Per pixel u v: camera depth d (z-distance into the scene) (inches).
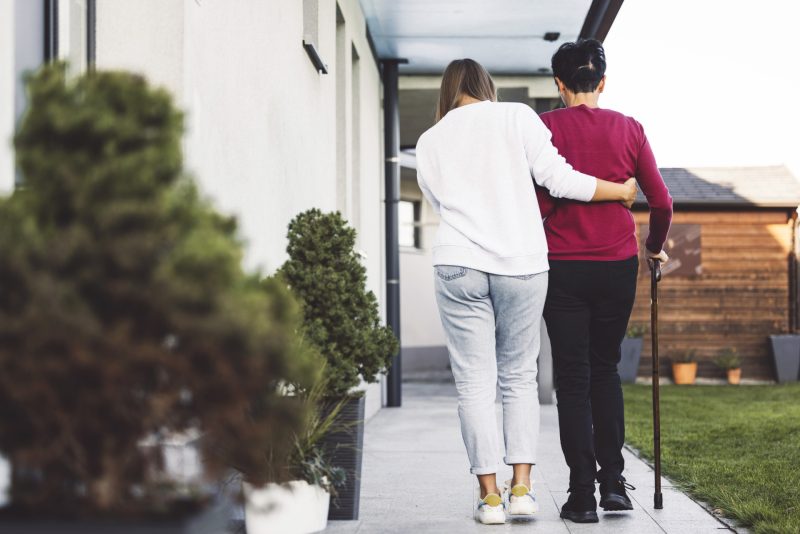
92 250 46.4
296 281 106.2
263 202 129.6
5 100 73.6
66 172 48.4
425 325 526.9
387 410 285.9
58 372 44.6
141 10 95.7
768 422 243.8
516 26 277.1
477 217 108.6
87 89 52.6
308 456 99.7
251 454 49.8
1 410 46.2
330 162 196.5
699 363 471.8
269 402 53.4
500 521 108.3
